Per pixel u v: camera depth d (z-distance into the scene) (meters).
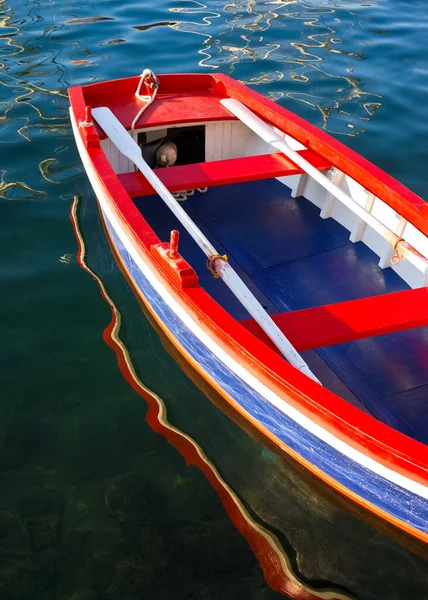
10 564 3.12
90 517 3.32
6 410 3.85
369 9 10.41
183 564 3.14
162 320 4.16
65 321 4.45
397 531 3.25
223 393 3.79
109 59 8.52
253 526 3.31
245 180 4.75
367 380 3.88
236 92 5.54
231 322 3.30
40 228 5.34
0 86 7.77
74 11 10.24
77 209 5.59
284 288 4.58
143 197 5.50
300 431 3.14
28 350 4.23
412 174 6.26
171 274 3.59
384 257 4.62
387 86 7.90
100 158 4.57
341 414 2.82
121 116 5.30
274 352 3.13
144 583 3.06
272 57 8.65
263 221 5.23
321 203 5.26
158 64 8.38
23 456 3.60
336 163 4.59
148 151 5.56
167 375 4.12
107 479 3.50
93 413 3.85
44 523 3.29
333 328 3.46
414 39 9.20
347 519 3.37
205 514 3.35
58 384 4.01
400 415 3.67
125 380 4.05
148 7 10.45
